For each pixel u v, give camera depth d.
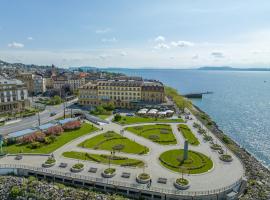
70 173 81.56
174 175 80.06
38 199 72.88
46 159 92.31
